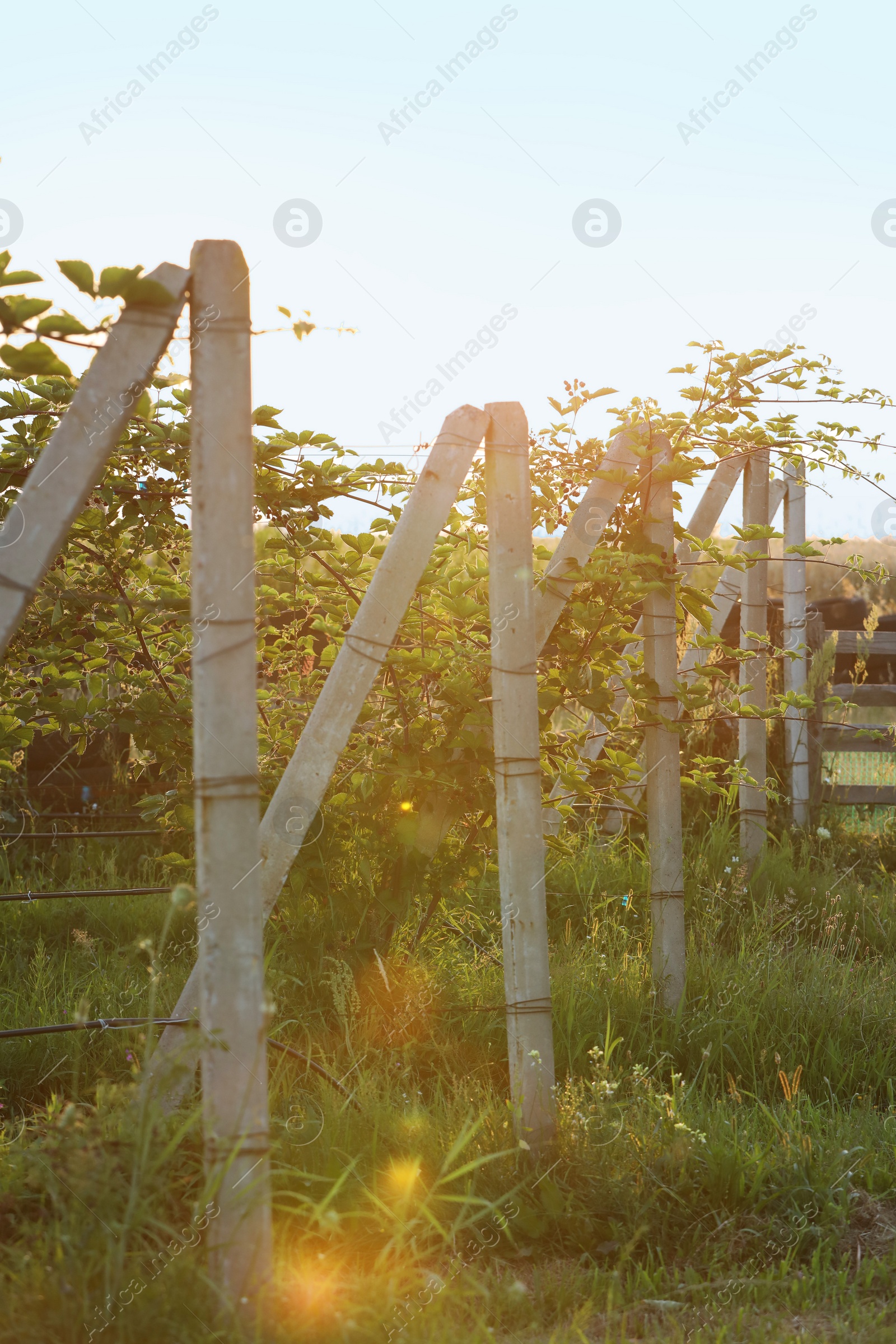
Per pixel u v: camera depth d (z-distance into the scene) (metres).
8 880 5.83
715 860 6.52
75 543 4.27
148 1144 2.36
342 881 4.45
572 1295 2.67
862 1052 4.25
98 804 7.12
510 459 3.48
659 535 4.62
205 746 2.38
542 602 4.27
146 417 3.67
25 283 2.30
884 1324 2.56
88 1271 2.21
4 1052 3.80
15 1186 2.68
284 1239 2.71
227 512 2.41
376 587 3.46
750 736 6.84
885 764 8.62
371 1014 4.06
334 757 3.47
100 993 4.29
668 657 4.71
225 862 2.38
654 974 4.60
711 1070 4.17
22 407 3.70
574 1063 4.00
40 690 4.53
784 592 8.00
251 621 2.43
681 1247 2.96
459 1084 3.69
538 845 3.46
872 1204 3.17
